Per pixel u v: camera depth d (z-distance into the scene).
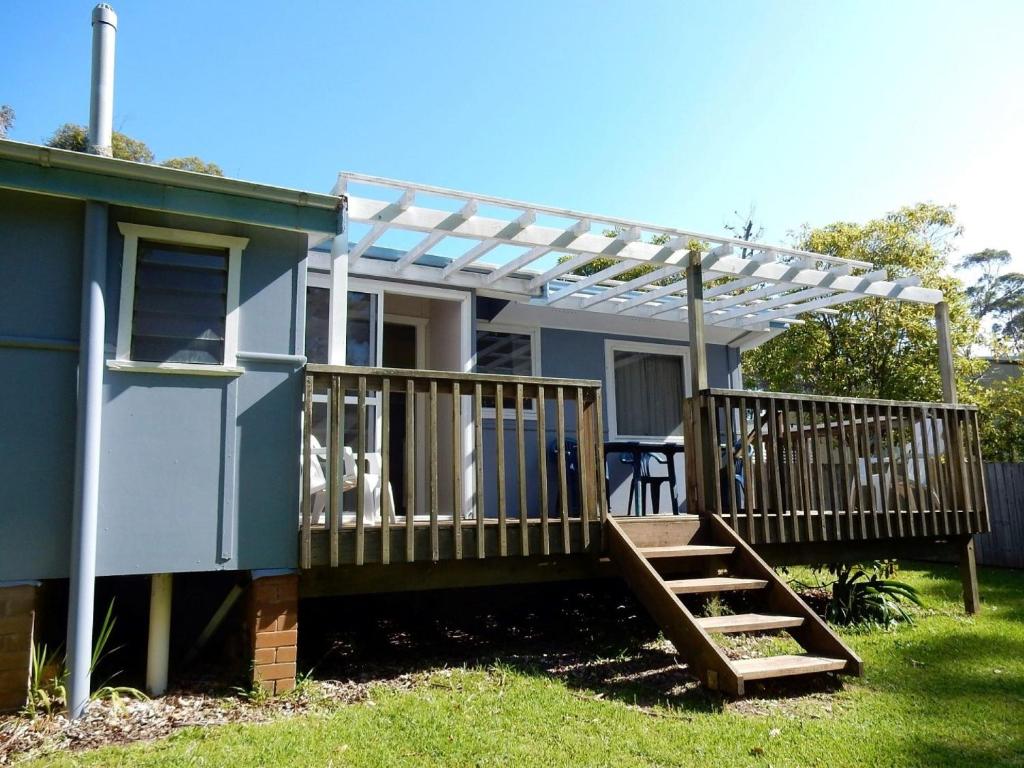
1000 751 3.47
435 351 7.91
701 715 3.86
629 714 3.85
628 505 7.86
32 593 3.89
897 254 14.19
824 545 6.54
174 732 3.60
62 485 4.05
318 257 6.51
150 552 4.14
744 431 6.08
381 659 5.02
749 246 6.55
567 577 5.36
